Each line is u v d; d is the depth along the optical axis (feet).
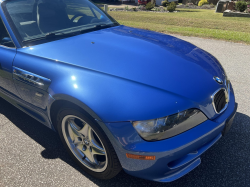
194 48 8.29
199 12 62.54
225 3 59.36
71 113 5.97
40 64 6.75
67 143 6.91
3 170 6.88
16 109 10.34
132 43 7.66
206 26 33.53
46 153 7.61
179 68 6.39
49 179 6.57
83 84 5.73
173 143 5.07
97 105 5.28
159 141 5.06
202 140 5.49
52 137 8.44
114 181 6.53
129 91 5.41
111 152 5.51
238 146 7.85
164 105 5.18
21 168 6.96
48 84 6.33
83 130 6.27
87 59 6.55
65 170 6.91
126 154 5.23
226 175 6.67
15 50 7.59
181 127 5.24
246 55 17.89
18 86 7.54
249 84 12.66
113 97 5.32
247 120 9.29
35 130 8.84
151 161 5.11
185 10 70.95
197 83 5.96
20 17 8.23
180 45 8.24
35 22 8.38
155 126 5.03
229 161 7.19
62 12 9.34
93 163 6.50
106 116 5.18
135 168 5.39
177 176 5.57
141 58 6.63
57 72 6.31
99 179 6.59
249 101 10.79
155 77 5.84
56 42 7.66
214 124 5.78
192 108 5.43
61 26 8.77
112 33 8.71
